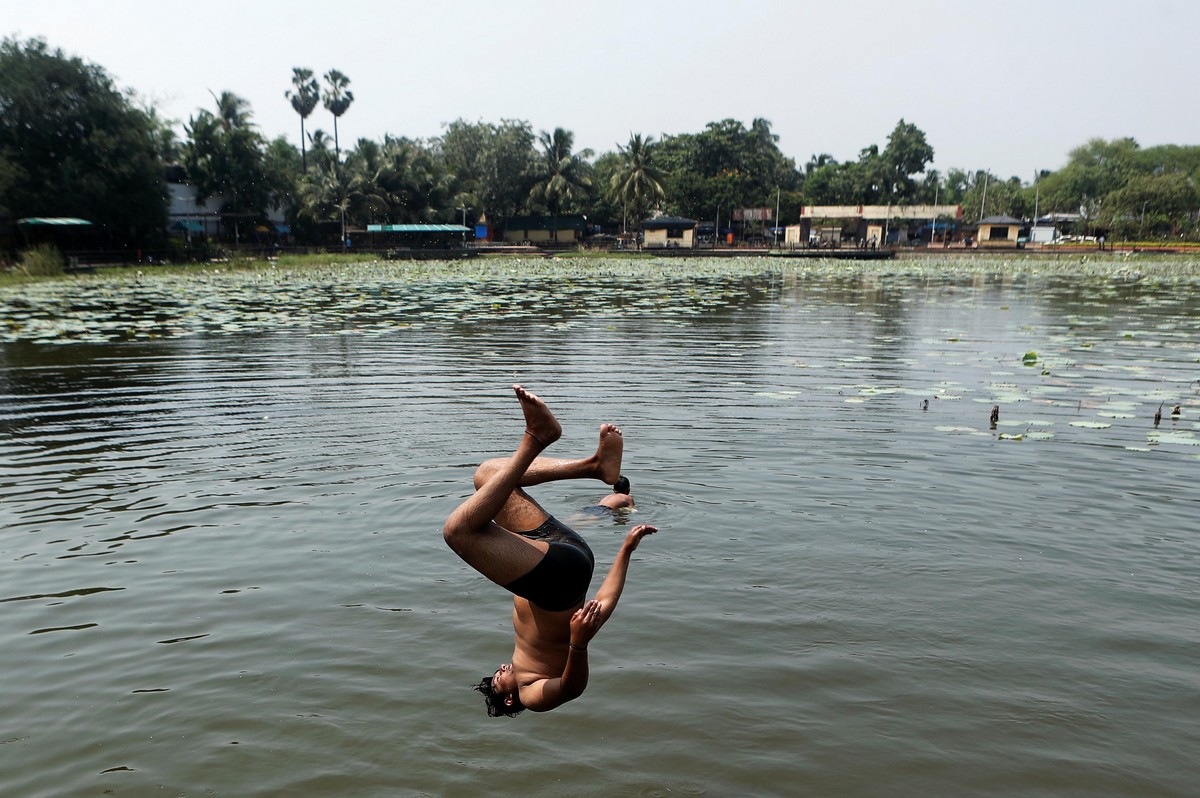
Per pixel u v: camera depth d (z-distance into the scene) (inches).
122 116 1752.0
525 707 140.3
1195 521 272.8
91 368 563.5
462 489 308.8
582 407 439.2
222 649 199.8
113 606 220.1
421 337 713.6
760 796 152.4
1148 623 209.2
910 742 166.6
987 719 173.3
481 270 1734.7
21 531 269.4
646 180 2797.7
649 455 348.8
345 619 213.6
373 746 166.1
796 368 557.6
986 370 548.1
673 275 1630.2
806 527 270.2
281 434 387.2
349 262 2007.9
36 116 1654.8
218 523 276.1
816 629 207.5
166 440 377.1
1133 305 1018.1
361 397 468.4
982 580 232.5
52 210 1667.1
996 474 321.4
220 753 163.8
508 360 592.1
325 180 2471.7
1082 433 379.6
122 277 1444.4
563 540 130.9
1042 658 194.2
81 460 346.6
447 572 239.6
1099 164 4116.6
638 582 231.9
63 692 183.0
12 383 512.1
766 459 343.0
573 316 880.3
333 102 3142.2
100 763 160.9
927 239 3464.6
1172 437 370.6
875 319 855.7
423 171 2620.6
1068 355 610.9
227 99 2256.4
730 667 191.5
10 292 1149.1
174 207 2123.5
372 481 318.0
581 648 125.3
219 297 1093.1
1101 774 157.2
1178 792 152.6
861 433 382.0
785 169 3622.0
